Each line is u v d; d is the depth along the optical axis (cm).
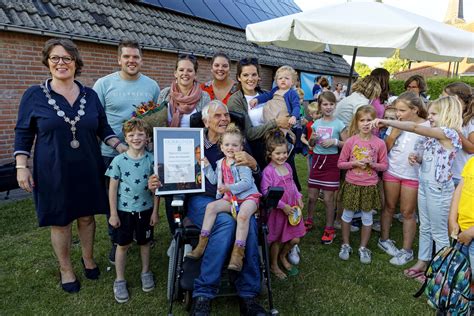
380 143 330
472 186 228
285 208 289
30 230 403
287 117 286
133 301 273
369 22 351
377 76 401
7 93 577
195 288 242
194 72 297
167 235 392
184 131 265
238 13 1173
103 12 731
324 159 373
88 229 292
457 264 224
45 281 297
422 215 303
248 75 305
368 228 343
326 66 1492
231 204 255
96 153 274
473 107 300
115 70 729
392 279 311
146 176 272
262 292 284
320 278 311
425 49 345
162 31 838
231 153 264
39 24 580
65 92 261
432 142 285
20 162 250
